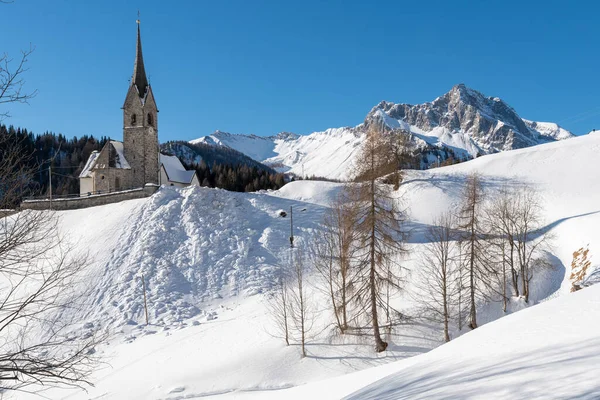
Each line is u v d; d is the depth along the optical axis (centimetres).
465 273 3238
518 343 984
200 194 5988
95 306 3997
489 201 5531
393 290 3369
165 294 4288
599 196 5175
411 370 1183
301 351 2869
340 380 2041
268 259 4972
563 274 3628
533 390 536
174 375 2773
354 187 2911
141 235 5122
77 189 8875
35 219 933
